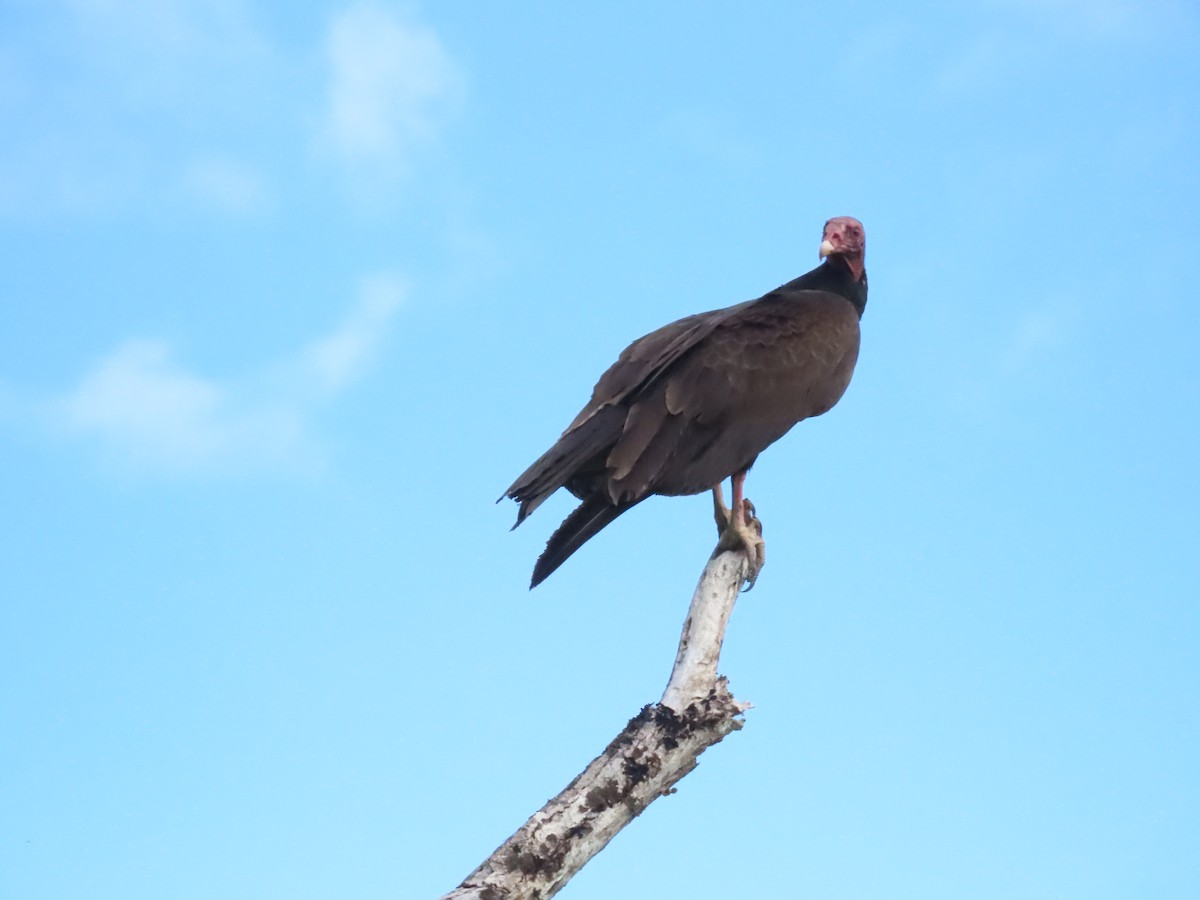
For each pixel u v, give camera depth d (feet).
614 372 38.09
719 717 26.66
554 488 34.81
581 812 25.67
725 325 39.42
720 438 37.45
